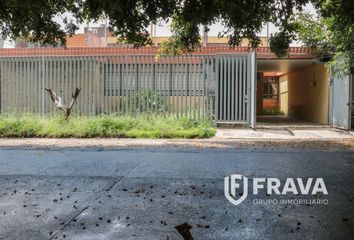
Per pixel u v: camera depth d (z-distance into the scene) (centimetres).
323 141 966
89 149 856
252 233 356
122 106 1296
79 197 485
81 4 513
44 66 1328
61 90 1321
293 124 1448
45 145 925
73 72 1320
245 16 536
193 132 1068
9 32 532
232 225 378
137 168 651
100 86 1311
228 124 1277
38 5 474
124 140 1012
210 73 1272
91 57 1309
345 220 388
